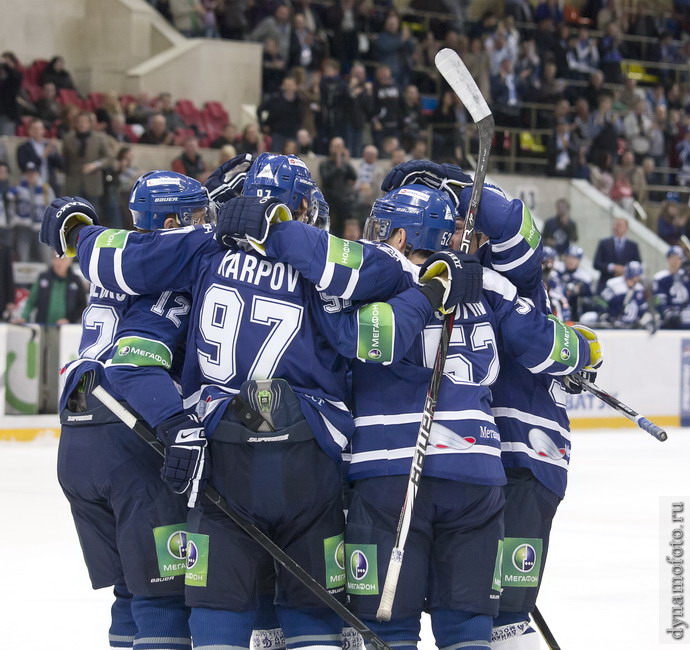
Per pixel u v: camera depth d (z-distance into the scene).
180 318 6.93
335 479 6.63
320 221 7.52
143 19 36.44
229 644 6.52
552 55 39.06
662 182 39.31
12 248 25.89
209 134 34.59
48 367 23.97
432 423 6.60
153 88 35.81
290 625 6.73
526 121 37.78
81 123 27.78
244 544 6.53
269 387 6.44
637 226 33.72
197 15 36.81
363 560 6.61
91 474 7.04
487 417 6.79
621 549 13.97
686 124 40.28
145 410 6.61
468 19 39.88
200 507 6.58
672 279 29.98
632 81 39.53
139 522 6.95
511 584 7.19
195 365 6.84
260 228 6.40
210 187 8.48
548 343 7.05
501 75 36.88
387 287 6.64
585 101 37.69
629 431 27.88
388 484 6.61
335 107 32.78
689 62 42.84
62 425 7.26
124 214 28.09
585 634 10.14
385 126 33.88
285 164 6.97
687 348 29.48
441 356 6.66
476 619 6.70
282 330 6.56
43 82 32.84
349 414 6.74
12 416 23.55
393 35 35.97
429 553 6.69
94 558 7.37
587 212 34.00
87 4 36.88
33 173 27.12
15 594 11.65
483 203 7.10
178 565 6.96
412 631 6.62
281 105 32.22
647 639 9.97
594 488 18.70
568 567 12.98
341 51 35.91
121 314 7.29
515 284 7.26
